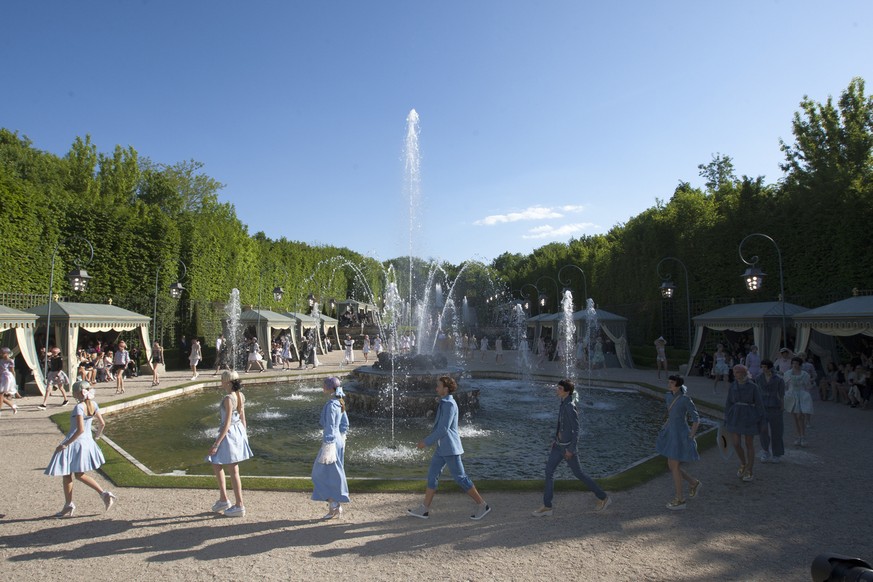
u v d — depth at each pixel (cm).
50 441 1014
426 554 505
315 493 602
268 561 489
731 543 531
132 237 2542
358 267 6209
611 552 509
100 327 1961
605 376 2303
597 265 4097
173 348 2638
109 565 481
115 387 1858
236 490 616
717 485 734
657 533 559
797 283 2098
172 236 2672
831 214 1956
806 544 527
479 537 548
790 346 1836
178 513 621
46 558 495
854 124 2961
